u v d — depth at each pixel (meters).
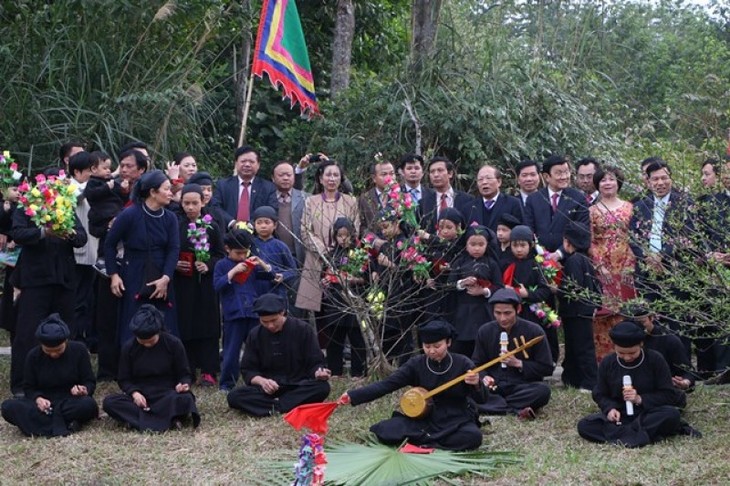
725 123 9.58
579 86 14.14
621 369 7.53
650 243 8.41
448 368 7.36
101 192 9.45
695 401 8.33
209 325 9.37
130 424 7.90
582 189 9.88
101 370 9.44
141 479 6.75
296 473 5.84
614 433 7.34
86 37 13.23
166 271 8.87
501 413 8.14
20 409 7.84
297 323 8.45
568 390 8.89
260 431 7.76
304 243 9.52
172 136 13.19
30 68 12.99
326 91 16.62
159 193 8.83
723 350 9.04
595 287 8.90
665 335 8.07
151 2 13.46
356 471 6.55
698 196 8.25
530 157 12.43
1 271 13.19
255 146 15.63
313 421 6.82
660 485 6.34
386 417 8.00
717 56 16.98
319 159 10.94
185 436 7.71
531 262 9.03
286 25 11.30
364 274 9.31
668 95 16.59
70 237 8.80
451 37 14.13
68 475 6.86
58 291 8.91
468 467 6.69
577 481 6.46
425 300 9.35
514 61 13.34
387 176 9.66
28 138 12.76
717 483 6.34
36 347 8.07
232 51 16.25
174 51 13.83
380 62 17.53
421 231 8.85
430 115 12.48
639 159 12.70
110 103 12.84
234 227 9.16
